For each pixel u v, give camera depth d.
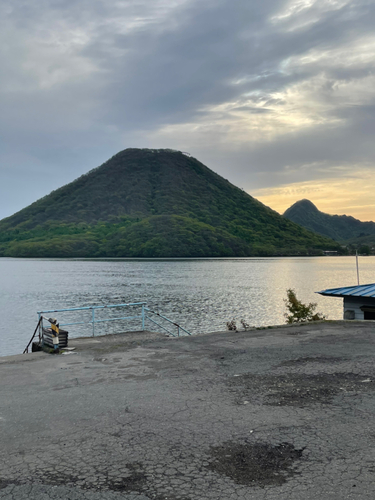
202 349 9.36
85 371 7.67
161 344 10.17
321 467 3.79
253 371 7.20
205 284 102.81
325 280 114.00
